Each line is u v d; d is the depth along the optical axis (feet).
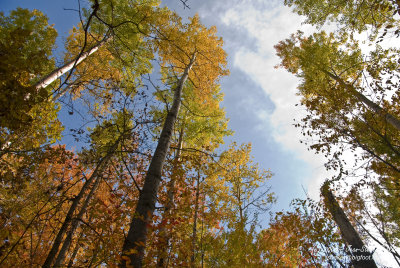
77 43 24.30
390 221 22.17
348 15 24.82
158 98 22.80
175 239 13.84
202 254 16.28
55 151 13.84
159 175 10.04
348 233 20.42
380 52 21.20
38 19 17.29
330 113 20.34
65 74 22.88
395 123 19.36
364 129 20.38
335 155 19.94
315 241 17.24
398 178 20.15
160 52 23.73
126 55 22.89
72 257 15.30
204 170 20.13
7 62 8.45
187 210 14.12
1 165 13.57
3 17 15.07
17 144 14.85
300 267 18.20
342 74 27.61
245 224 19.24
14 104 8.84
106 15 20.75
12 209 14.24
